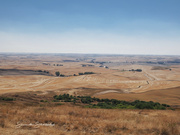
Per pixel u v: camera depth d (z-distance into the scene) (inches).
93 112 788.6
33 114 656.4
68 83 5610.2
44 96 2829.7
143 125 538.6
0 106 831.7
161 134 457.1
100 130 476.4
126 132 465.7
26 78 6545.3
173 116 789.9
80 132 448.1
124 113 808.9
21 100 1480.1
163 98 3021.7
